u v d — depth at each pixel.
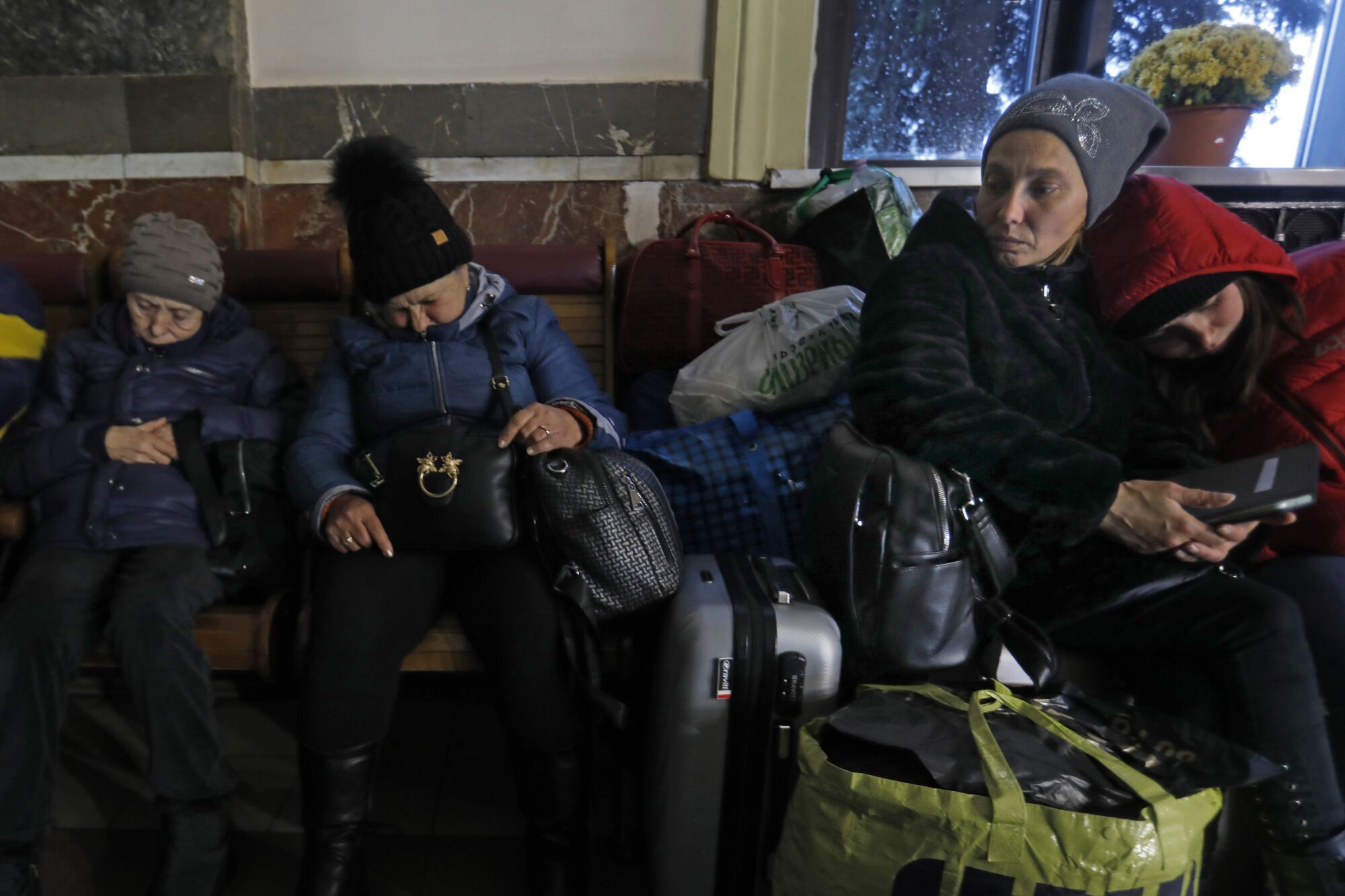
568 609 1.25
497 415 1.46
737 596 1.20
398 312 1.43
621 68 2.16
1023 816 0.88
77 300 1.86
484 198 2.21
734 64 2.13
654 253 1.93
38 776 1.23
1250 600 1.19
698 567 1.36
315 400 1.49
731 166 2.20
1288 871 1.14
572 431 1.35
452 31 2.12
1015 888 0.89
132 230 1.55
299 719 1.20
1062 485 1.15
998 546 1.19
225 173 2.09
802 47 2.15
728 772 1.16
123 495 1.40
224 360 1.61
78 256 1.86
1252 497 1.13
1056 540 1.18
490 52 2.14
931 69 2.35
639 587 1.22
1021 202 1.26
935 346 1.21
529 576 1.27
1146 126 1.28
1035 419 1.30
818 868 0.98
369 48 2.12
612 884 1.36
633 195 2.23
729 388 1.70
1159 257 1.25
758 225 2.27
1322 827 1.11
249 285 1.87
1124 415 1.38
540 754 1.22
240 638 1.32
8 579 1.44
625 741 1.36
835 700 1.16
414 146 2.12
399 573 1.27
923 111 2.38
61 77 2.04
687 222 2.25
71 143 2.07
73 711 1.82
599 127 2.18
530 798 1.23
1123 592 1.22
